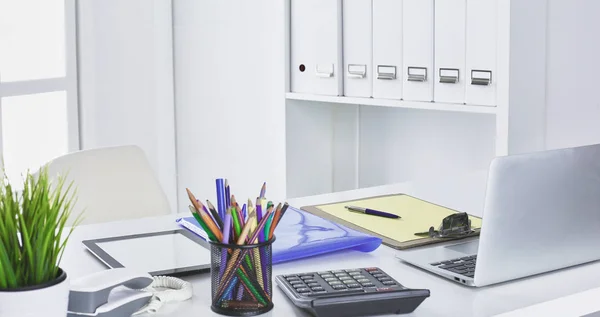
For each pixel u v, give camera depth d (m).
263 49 3.15
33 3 3.16
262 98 3.20
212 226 1.23
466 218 1.67
